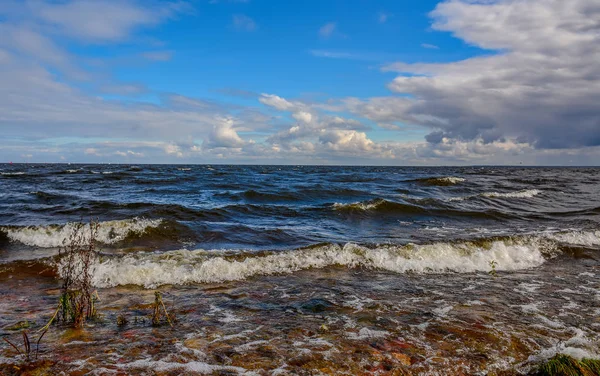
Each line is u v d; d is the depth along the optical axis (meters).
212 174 50.72
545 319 5.78
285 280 7.91
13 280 7.48
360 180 40.78
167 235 11.82
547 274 8.81
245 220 15.21
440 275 8.62
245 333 5.04
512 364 4.35
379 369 4.12
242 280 7.86
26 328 5.11
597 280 8.29
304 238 12.18
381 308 6.18
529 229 14.28
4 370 3.88
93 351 4.41
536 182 40.47
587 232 12.34
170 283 7.52
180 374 3.89
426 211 18.12
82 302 5.31
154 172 54.75
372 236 12.77
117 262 8.23
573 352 4.57
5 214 14.66
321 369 4.07
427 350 4.61
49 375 3.82
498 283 7.96
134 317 5.63
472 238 11.66
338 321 5.55
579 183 40.53
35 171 54.72
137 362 4.14
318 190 25.39
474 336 5.05
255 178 42.53
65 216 14.46
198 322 5.45
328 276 8.29
